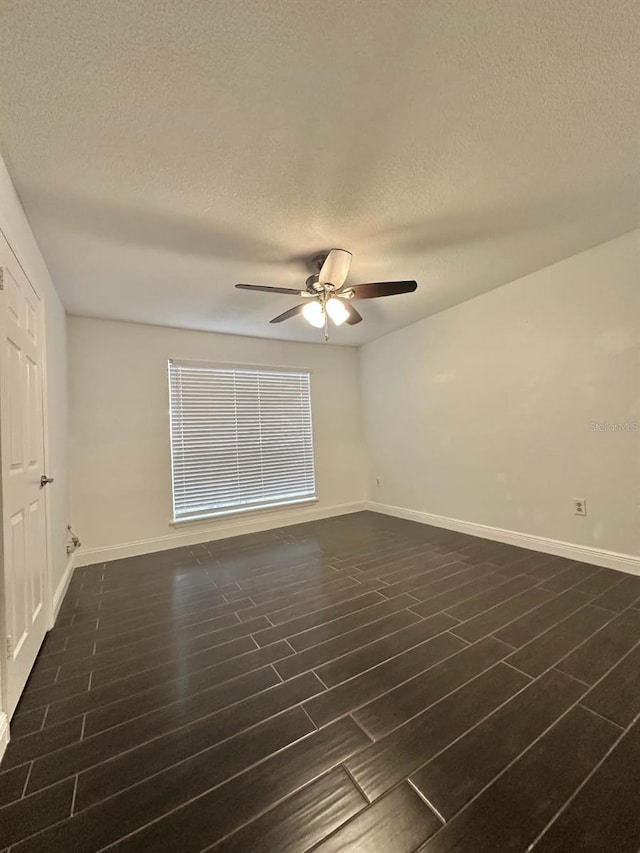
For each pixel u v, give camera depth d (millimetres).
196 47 1113
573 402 2742
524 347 3041
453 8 1053
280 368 4434
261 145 1506
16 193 1694
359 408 4996
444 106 1366
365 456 4941
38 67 1145
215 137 1453
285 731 1303
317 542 3594
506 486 3246
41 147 1452
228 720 1367
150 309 3252
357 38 1116
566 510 2818
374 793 1060
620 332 2469
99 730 1342
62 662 1774
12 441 1499
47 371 2264
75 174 1614
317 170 1669
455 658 1665
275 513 4305
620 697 1381
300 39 1109
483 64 1218
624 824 943
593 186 1874
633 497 2457
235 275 2678
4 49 1084
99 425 3404
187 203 1860
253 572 2879
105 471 3408
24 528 1643
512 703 1380
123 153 1514
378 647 1784
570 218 2168
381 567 2838
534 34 1134
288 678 1594
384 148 1559
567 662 1596
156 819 1012
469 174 1748
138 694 1533
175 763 1188
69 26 1038
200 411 3936
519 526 3150
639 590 2227
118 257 2348
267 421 4336
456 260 2645
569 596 2193
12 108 1275
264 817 1007
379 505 4750
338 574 2742
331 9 1037
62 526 2697
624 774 1075
